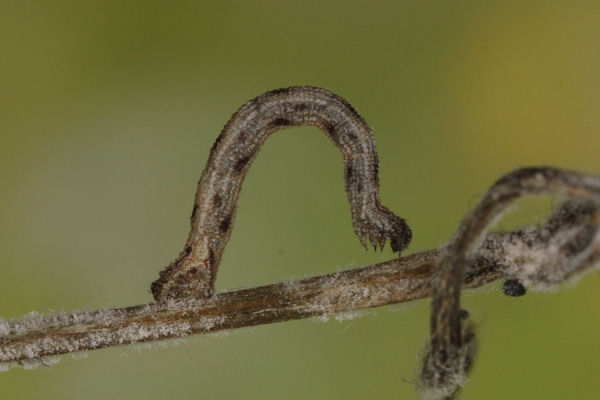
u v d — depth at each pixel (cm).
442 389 12
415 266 13
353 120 13
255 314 13
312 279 13
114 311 13
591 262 12
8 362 13
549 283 12
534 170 12
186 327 13
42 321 13
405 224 13
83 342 13
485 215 12
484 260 13
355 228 13
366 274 13
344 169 13
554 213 12
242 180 13
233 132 13
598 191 12
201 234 13
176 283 13
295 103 13
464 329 12
